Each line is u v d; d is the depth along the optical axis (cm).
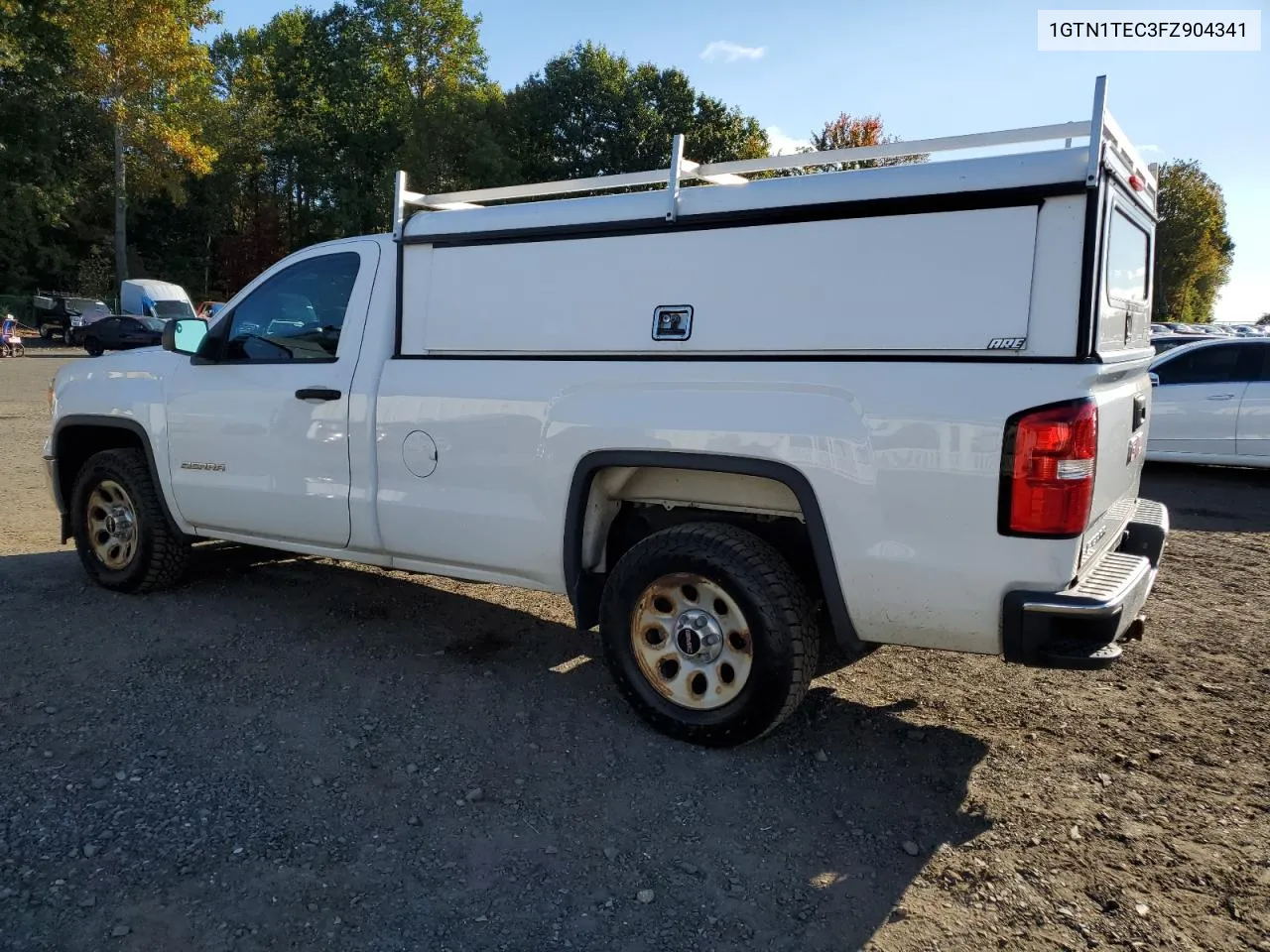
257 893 263
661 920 257
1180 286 6506
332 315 454
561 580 388
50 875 268
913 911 263
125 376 526
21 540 655
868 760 354
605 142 5316
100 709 379
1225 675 447
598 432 362
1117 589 303
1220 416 1001
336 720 376
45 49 3781
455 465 404
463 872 277
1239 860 290
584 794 323
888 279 315
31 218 3962
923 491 304
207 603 522
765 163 357
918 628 317
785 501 353
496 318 398
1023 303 295
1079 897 270
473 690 411
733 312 343
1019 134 310
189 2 3738
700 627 354
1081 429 284
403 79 5141
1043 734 379
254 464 470
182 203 4238
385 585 566
